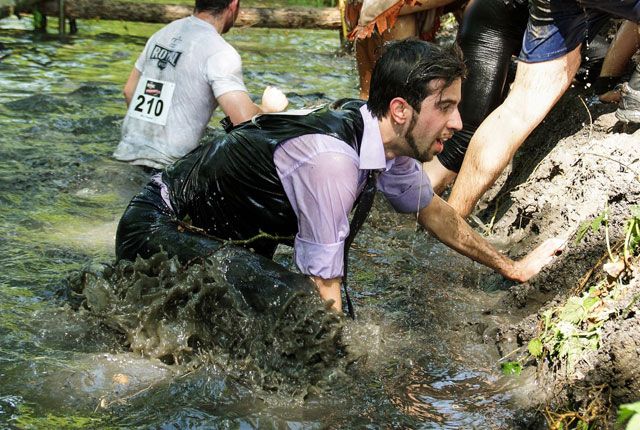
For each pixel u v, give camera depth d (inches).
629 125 172.4
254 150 127.5
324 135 121.7
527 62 175.6
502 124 176.6
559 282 144.6
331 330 127.3
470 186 178.2
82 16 378.6
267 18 378.6
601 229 143.5
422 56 118.2
